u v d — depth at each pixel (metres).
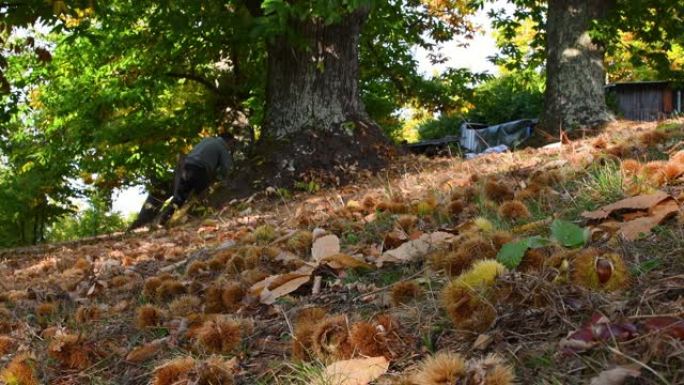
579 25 12.41
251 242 4.90
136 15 14.11
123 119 16.19
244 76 16.28
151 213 16.09
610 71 29.52
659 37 15.30
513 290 2.14
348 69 10.89
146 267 5.19
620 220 3.12
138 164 17.16
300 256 3.98
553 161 5.46
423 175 7.54
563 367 1.74
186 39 13.82
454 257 2.65
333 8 8.92
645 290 2.06
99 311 3.63
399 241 3.62
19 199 25.38
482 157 8.09
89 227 29.66
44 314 3.90
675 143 4.87
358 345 2.02
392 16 16.14
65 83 16.33
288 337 2.55
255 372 2.28
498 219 3.56
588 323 1.87
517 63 19.27
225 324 2.50
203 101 16.72
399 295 2.62
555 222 2.60
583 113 12.26
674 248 2.48
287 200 9.30
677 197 3.09
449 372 1.58
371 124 10.94
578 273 2.14
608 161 4.64
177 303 3.26
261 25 9.08
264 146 10.68
